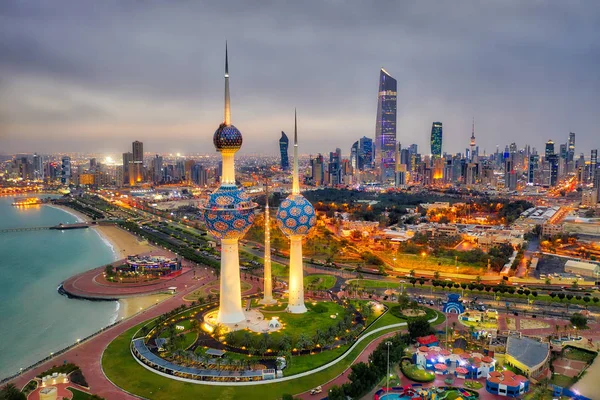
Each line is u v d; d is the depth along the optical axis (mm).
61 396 192250
